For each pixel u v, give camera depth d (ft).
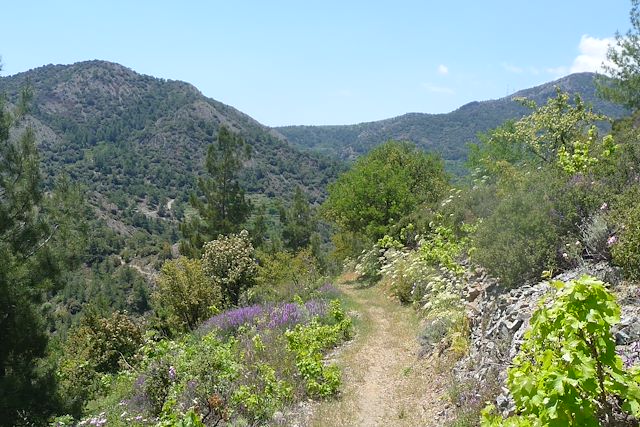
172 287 74.43
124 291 231.50
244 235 90.27
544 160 61.72
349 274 93.40
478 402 21.45
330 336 41.29
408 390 29.01
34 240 50.60
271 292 69.67
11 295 45.16
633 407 10.45
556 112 69.26
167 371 30.25
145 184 454.40
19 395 43.27
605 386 11.02
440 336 33.91
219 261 85.15
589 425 9.75
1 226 48.93
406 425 24.64
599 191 28.48
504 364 21.97
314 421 26.23
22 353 47.34
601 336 10.84
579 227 27.12
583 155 32.07
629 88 68.18
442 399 25.39
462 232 49.60
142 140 569.64
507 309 25.41
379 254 77.82
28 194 51.13
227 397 27.58
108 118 637.30
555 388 9.97
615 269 22.77
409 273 50.42
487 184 58.03
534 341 13.10
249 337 42.27
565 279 24.62
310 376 31.19
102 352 73.72
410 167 111.55
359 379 32.42
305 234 181.47
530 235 28.66
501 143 89.71
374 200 91.45
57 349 65.62
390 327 44.78
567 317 10.75
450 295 33.60
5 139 51.52
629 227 22.18
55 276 51.16
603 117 67.56
